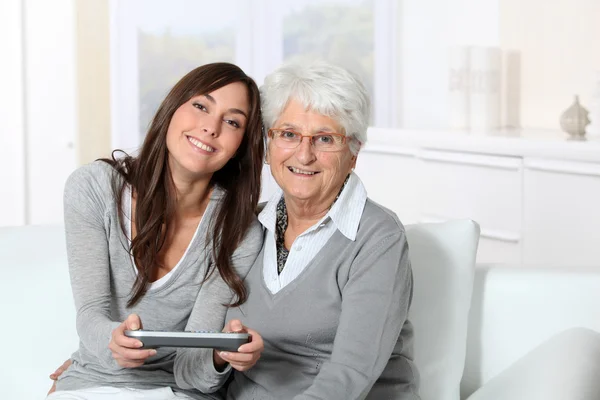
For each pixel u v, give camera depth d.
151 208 2.12
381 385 2.01
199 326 2.08
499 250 3.97
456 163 4.13
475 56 4.57
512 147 3.83
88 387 2.04
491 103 4.57
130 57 5.52
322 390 1.82
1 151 5.15
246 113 2.14
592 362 1.93
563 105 4.46
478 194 4.04
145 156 2.15
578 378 1.84
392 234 1.98
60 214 5.34
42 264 2.31
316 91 1.95
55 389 2.11
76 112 5.26
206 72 2.12
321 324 1.98
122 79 5.49
